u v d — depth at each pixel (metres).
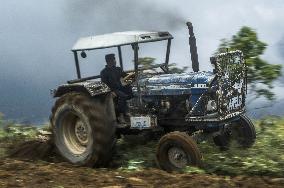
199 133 9.13
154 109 9.34
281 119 10.75
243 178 7.35
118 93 9.41
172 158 8.48
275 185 6.94
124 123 9.41
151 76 9.56
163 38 9.66
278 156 8.08
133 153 9.29
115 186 6.95
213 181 7.15
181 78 9.09
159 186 6.99
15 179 7.34
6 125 11.38
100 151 8.98
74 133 9.50
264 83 10.77
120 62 9.68
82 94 9.21
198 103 8.91
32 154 9.70
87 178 7.43
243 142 9.46
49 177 7.48
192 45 9.77
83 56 9.66
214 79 8.80
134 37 9.15
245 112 9.34
